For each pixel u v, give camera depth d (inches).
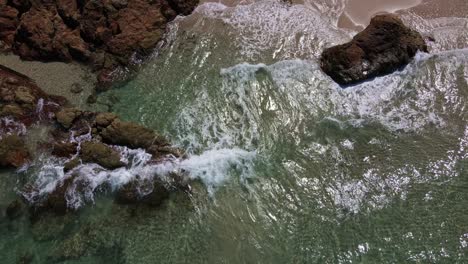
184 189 604.4
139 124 667.4
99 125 660.1
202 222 572.1
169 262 538.6
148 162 626.2
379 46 712.4
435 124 657.0
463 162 612.1
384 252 535.8
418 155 622.5
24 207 599.5
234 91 710.5
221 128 669.3
